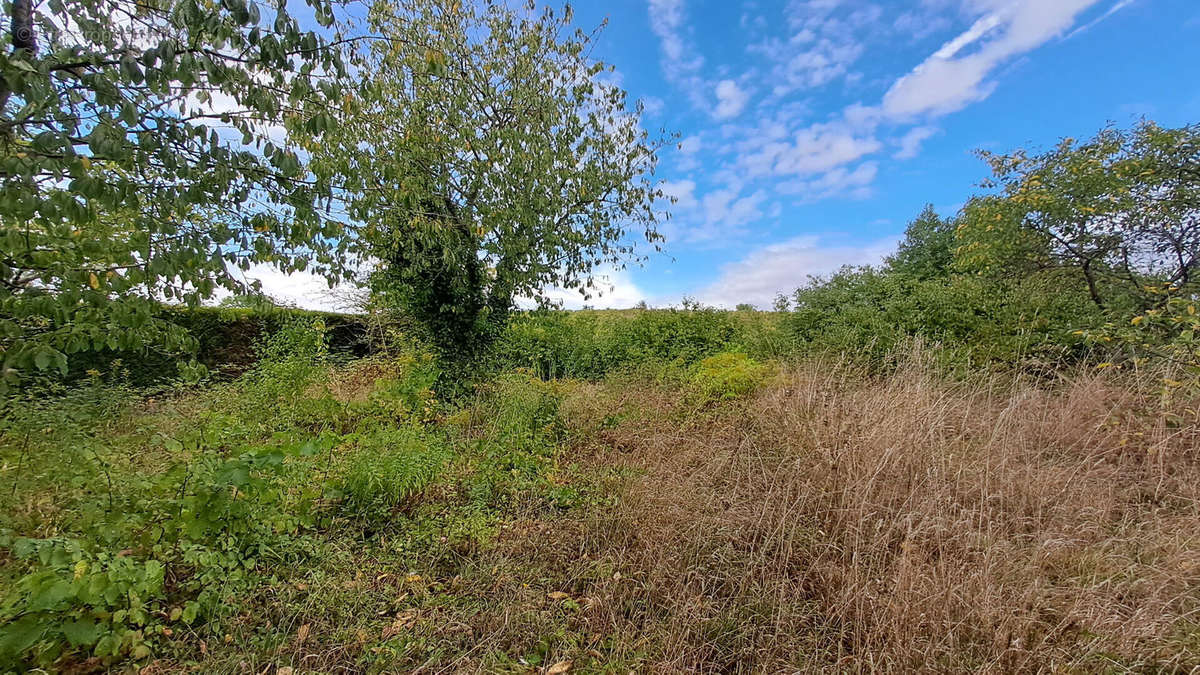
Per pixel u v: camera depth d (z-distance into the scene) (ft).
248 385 16.80
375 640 6.66
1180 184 17.24
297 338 18.93
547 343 32.50
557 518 10.48
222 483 7.20
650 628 6.89
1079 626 6.11
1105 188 17.93
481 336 22.16
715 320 34.91
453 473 12.34
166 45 5.79
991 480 9.50
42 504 7.04
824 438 11.31
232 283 7.77
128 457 8.71
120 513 6.92
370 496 10.31
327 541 8.96
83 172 5.55
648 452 13.96
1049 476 9.57
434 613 7.15
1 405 6.93
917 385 12.65
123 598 6.36
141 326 7.56
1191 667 5.37
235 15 5.87
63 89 5.69
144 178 6.53
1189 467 9.86
